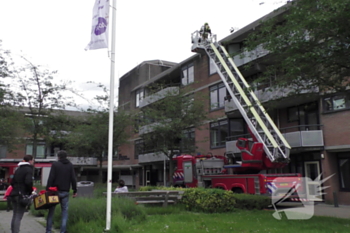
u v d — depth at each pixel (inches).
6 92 651.5
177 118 761.0
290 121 789.2
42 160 1310.3
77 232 293.3
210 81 1029.2
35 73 678.5
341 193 672.4
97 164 1616.6
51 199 271.3
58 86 708.0
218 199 454.9
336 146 666.8
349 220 368.2
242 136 912.9
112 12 343.9
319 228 311.7
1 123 674.2
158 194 469.4
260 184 534.9
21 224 351.3
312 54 373.4
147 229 308.7
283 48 427.8
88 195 505.7
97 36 348.2
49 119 702.5
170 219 372.5
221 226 322.7
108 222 298.4
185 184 748.0
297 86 438.9
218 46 824.9
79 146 886.4
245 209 471.5
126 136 917.8
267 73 464.8
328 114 689.0
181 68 1173.1
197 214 425.7
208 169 708.7
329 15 367.2
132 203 383.2
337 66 391.2
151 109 826.2
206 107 1002.7
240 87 703.1
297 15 407.8
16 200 269.9
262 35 474.9
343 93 424.5
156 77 1339.8
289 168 784.9
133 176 1549.0
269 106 484.4
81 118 896.3
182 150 848.9
